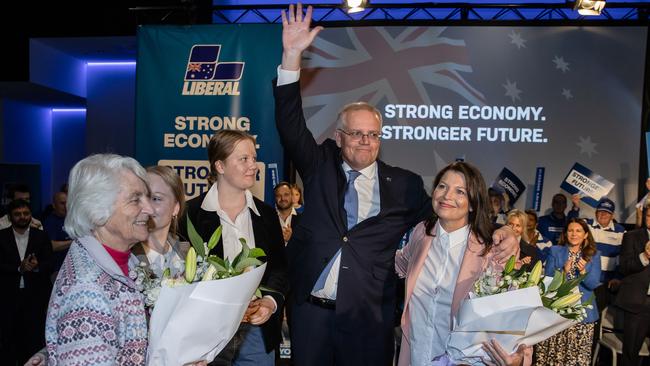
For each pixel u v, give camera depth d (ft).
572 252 16.29
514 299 6.17
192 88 17.01
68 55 34.88
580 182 20.85
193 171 16.97
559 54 21.22
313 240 8.68
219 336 5.60
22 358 16.61
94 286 4.85
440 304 7.50
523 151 21.35
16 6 29.35
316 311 8.69
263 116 16.85
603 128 21.09
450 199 7.30
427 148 21.58
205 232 8.30
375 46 21.66
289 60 8.68
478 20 21.35
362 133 8.51
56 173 43.75
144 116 17.12
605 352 18.22
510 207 21.11
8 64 30.63
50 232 19.97
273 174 16.97
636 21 20.85
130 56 34.68
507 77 21.36
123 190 5.09
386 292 8.68
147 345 5.32
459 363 6.59
